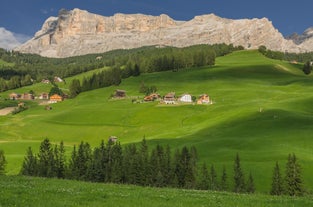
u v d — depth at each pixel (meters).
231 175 86.75
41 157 104.69
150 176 88.81
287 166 78.50
